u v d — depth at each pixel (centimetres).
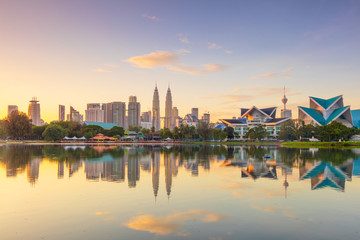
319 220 1603
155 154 6456
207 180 2864
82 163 4422
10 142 15388
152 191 2352
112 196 2177
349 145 10519
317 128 13500
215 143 14575
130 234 1404
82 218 1645
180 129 17738
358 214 1712
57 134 15638
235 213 1734
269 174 3250
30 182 2753
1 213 1742
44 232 1435
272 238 1353
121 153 6781
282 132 15500
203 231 1441
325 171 3478
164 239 1341
